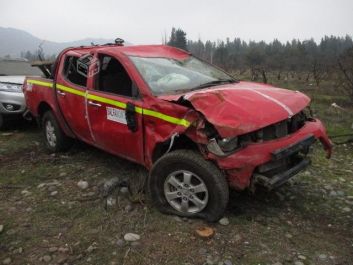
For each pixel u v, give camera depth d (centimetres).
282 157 370
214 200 374
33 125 837
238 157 356
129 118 430
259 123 357
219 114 356
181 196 395
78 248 356
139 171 511
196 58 554
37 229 389
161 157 397
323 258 342
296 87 2139
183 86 451
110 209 423
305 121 443
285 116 382
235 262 334
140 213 413
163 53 521
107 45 596
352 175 537
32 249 356
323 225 397
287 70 4297
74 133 568
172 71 475
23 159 602
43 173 537
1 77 821
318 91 1812
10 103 759
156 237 370
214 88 438
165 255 344
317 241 367
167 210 407
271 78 3309
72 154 609
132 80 439
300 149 390
